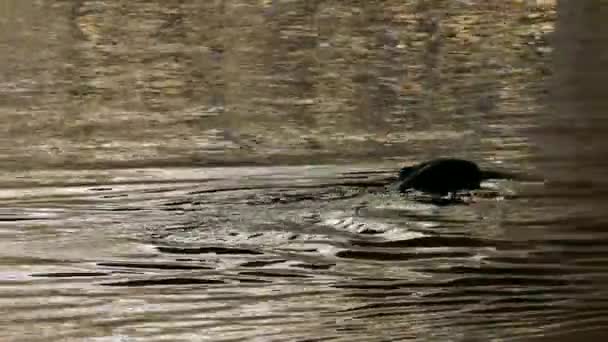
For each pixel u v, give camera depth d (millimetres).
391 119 48438
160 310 23906
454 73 60750
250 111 50719
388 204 32250
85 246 28719
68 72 61469
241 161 39781
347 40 73250
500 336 22094
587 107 48156
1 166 38906
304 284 25500
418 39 73562
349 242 28609
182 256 27734
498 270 26344
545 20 78562
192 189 35031
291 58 66375
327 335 22250
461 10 86938
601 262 26844
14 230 30359
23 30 78062
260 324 22938
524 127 45094
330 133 45531
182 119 48750
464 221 30375
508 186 34438
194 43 72375
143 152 41562
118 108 51656
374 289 25078
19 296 24906
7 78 59406
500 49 68562
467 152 40781
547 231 29375
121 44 72188
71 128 46531
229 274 26250
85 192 34781
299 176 37000
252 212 31750
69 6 90625
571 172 36188
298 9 87688
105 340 22094
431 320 23062
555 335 22156
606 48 64812
